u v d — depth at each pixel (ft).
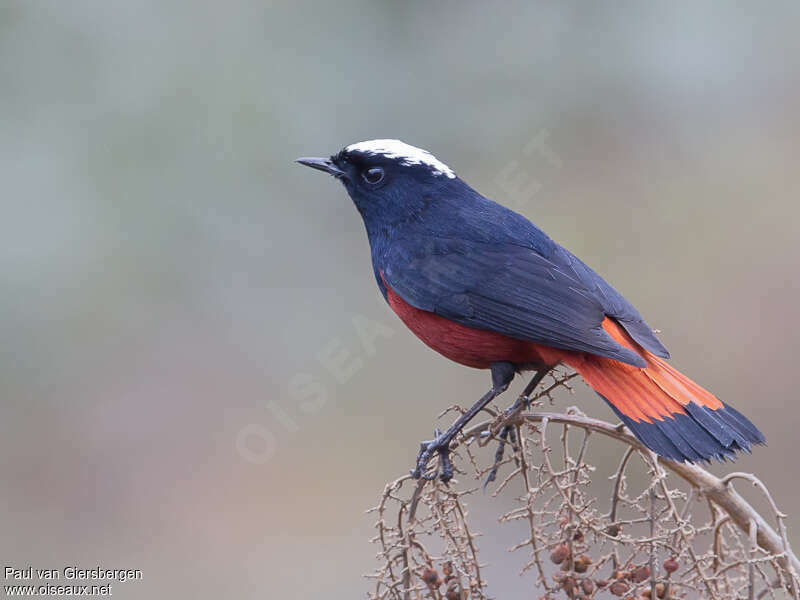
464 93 47.62
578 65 48.42
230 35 45.29
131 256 44.55
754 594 18.85
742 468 43.16
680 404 23.04
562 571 19.38
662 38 48.75
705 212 47.39
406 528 20.49
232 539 42.80
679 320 45.34
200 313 45.83
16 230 43.65
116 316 44.78
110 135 44.14
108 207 44.14
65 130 43.98
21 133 43.75
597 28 48.65
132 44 44.70
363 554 42.52
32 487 44.32
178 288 45.34
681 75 48.93
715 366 44.73
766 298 45.44
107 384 45.29
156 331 45.50
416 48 47.70
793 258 46.16
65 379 44.93
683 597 19.81
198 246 45.34
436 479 20.24
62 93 44.09
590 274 27.22
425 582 20.11
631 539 19.29
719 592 19.75
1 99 43.73
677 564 19.47
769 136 48.80
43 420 44.86
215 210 45.11
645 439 21.02
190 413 45.34
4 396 44.39
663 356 24.13
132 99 44.37
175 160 44.55
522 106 48.01
